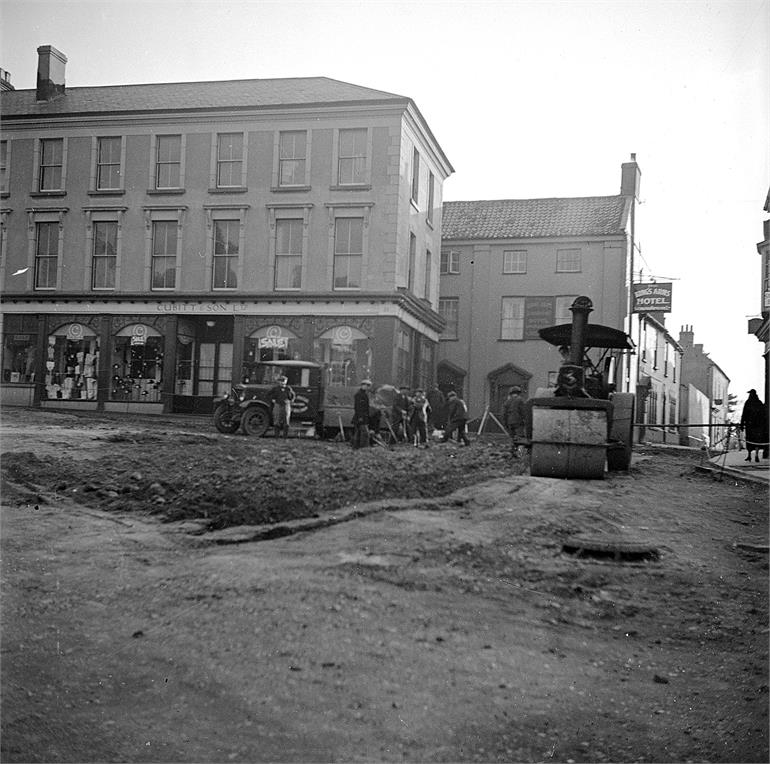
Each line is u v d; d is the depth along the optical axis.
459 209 42.19
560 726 4.63
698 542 9.48
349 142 30.78
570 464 13.85
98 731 4.31
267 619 6.05
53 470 11.15
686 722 4.73
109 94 34.12
